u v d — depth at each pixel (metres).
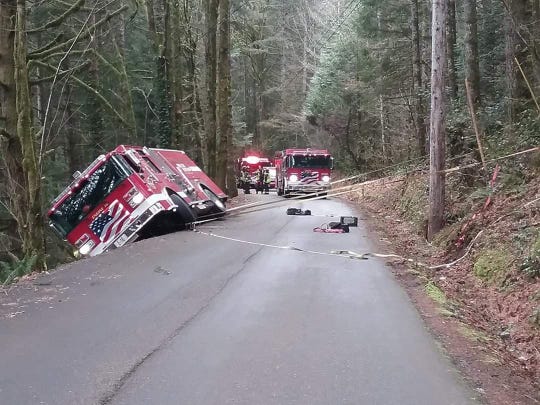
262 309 7.43
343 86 43.00
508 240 10.29
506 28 15.99
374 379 5.14
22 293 8.23
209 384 4.98
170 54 26.12
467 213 13.84
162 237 14.46
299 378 5.14
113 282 8.97
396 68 33.88
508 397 4.98
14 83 13.43
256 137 68.00
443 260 12.18
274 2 60.69
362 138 43.50
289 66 63.62
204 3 31.16
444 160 14.57
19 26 11.52
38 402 4.59
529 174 13.08
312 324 6.79
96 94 18.11
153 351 5.78
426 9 27.47
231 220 19.20
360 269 10.30
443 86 14.33
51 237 17.64
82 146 31.11
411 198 20.05
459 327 6.98
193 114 32.28
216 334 6.36
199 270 10.03
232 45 40.66
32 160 11.68
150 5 26.42
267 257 11.46
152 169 15.97
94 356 5.62
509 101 15.43
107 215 14.34
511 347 7.05
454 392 4.93
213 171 29.30
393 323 6.91
